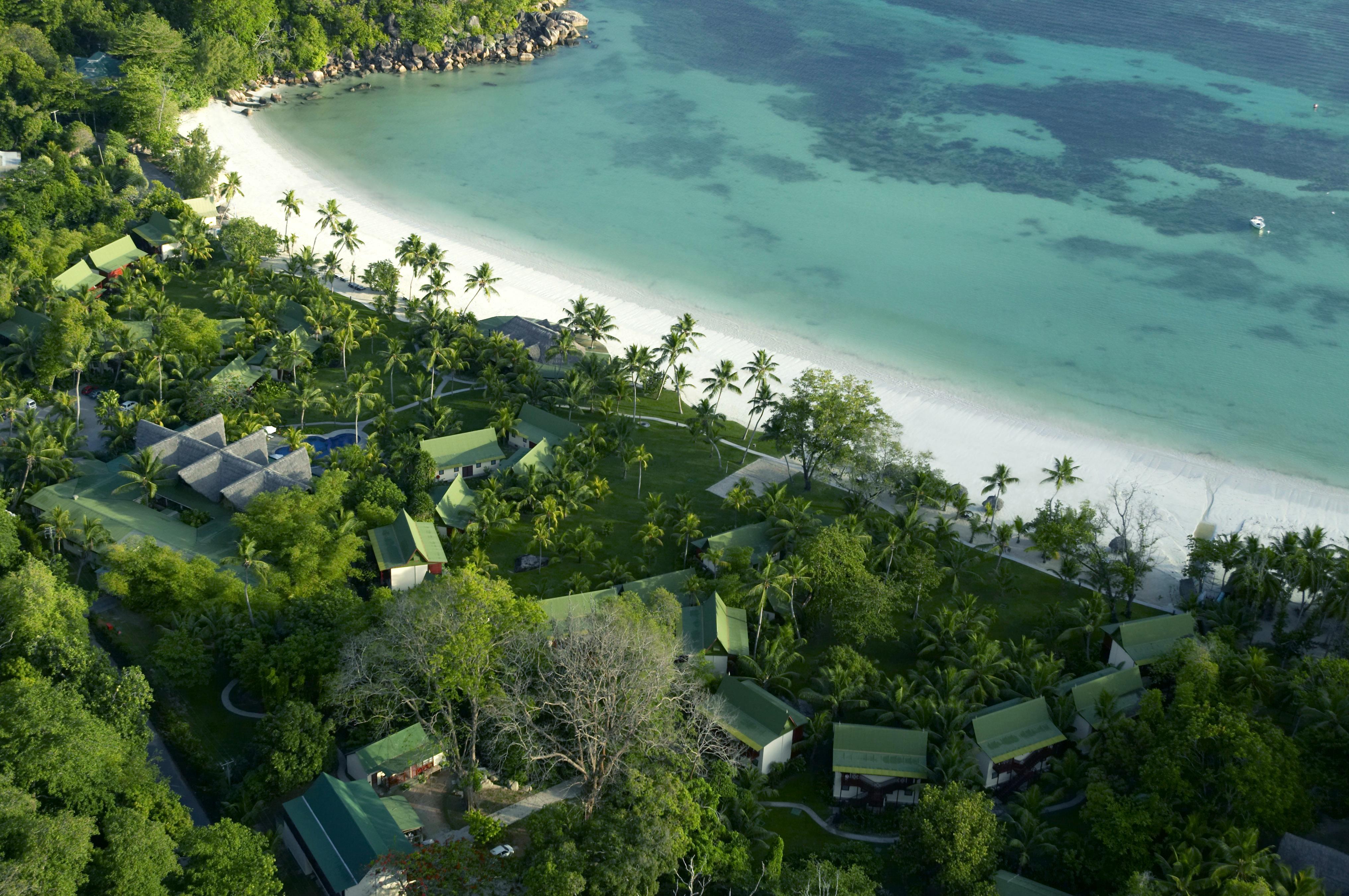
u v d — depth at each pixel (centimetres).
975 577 13062
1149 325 19962
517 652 9825
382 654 9606
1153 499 15188
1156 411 17500
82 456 13862
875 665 11600
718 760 9950
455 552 12950
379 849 8606
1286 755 9338
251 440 13762
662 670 9438
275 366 16088
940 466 15762
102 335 15912
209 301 18500
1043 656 11050
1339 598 11675
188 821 8850
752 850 9169
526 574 12762
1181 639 10994
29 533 12206
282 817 9212
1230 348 19312
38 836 7356
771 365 15700
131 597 11375
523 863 8494
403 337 17750
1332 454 16525
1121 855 8900
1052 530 12912
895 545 12469
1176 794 9288
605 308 18812
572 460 14238
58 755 8206
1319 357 19038
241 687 10712
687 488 14712
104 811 8400
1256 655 10519
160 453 13525
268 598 11119
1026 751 9969
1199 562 12756
